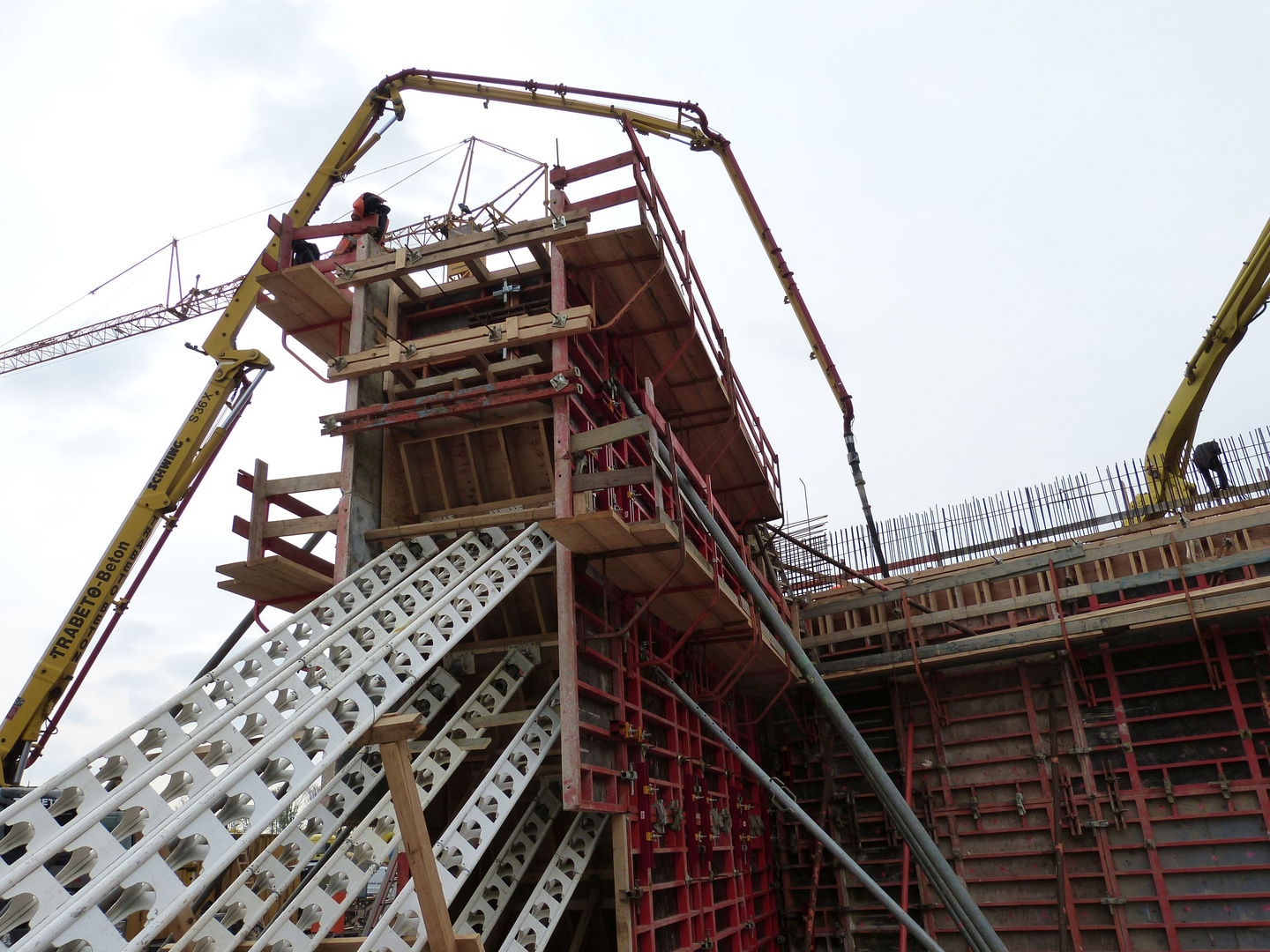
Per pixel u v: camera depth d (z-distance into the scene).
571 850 11.80
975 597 20.45
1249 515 17.42
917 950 18.06
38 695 26.45
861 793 19.83
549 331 12.41
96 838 5.71
